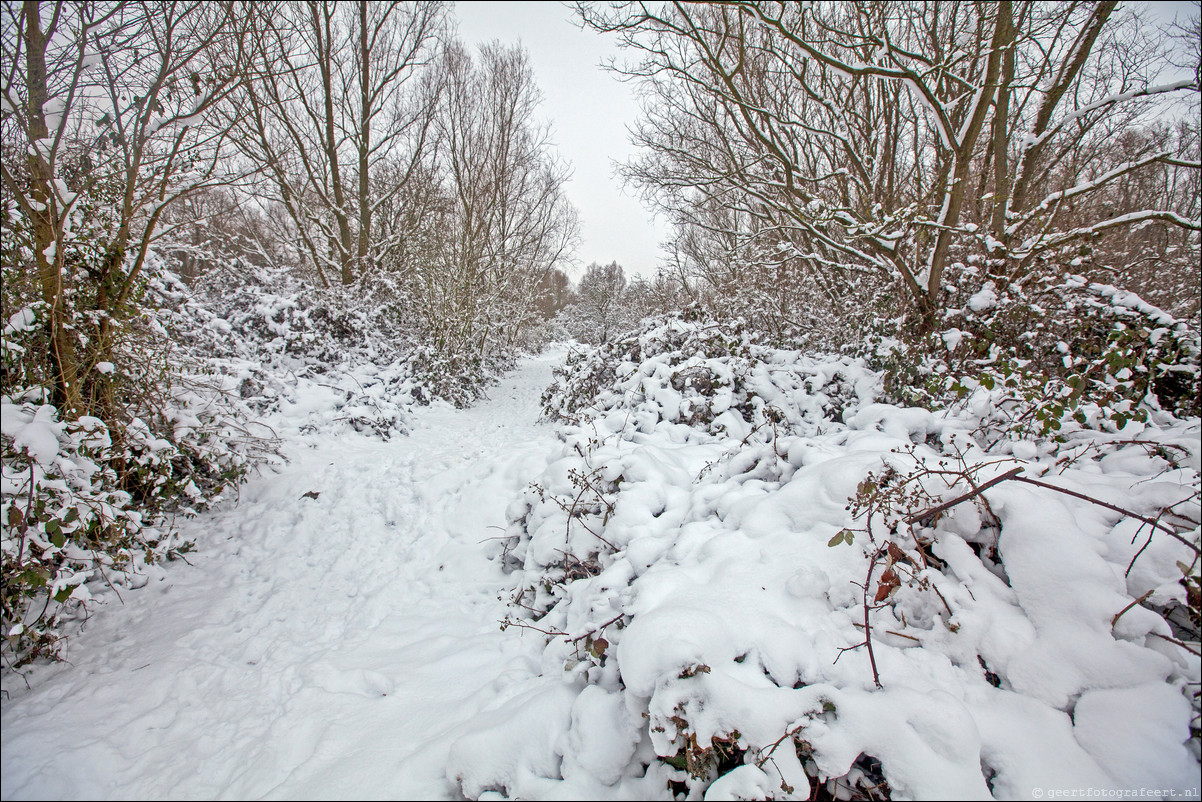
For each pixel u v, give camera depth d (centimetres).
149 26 386
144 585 381
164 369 430
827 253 1039
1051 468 293
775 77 1134
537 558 350
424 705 262
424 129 1475
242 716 262
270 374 770
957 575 235
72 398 352
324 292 1071
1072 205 657
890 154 1004
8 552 275
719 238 1476
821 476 283
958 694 200
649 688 198
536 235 2069
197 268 1207
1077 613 203
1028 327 536
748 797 174
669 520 329
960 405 443
